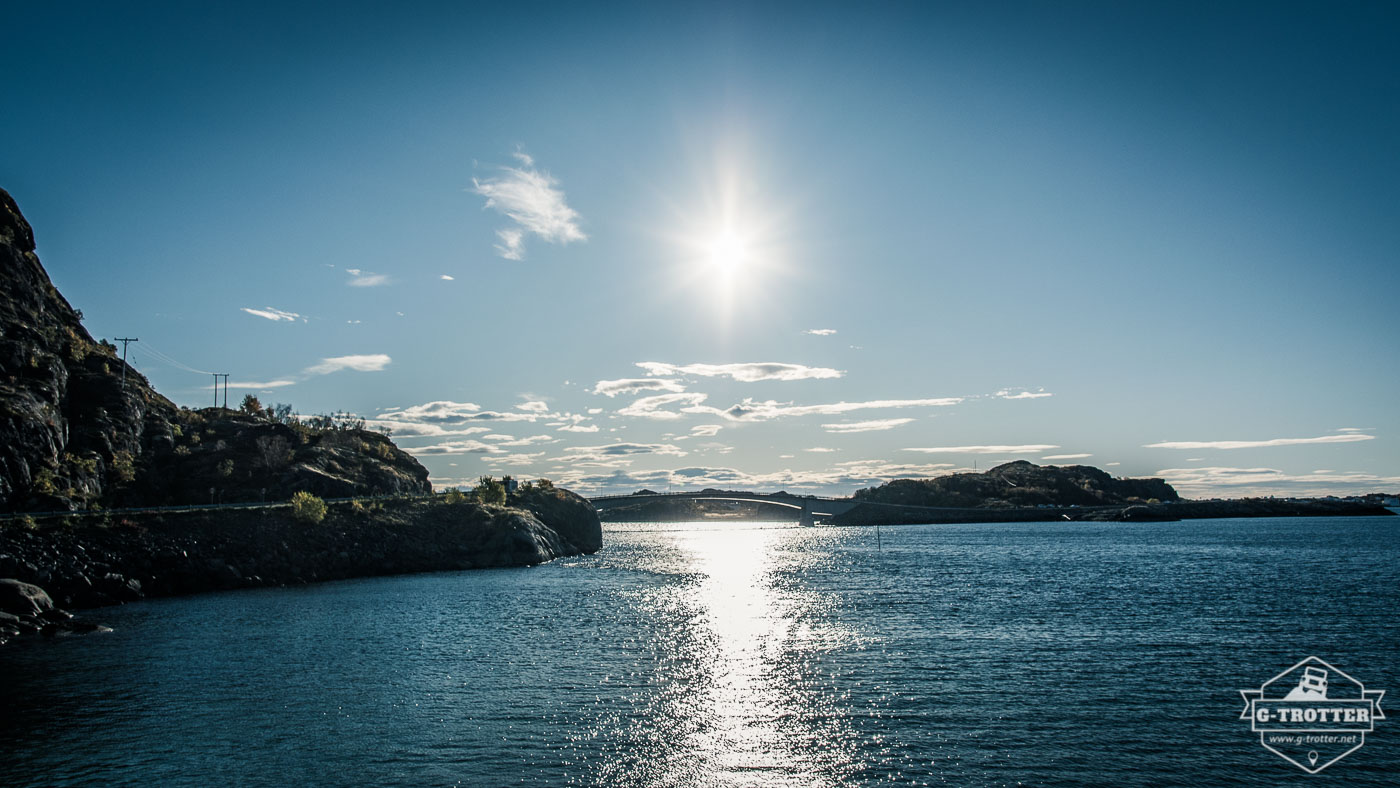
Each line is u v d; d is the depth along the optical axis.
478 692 54.31
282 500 159.25
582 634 75.12
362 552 136.38
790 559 175.62
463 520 159.88
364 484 182.62
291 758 42.56
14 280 165.50
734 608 93.25
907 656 65.38
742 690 54.81
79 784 39.56
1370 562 152.12
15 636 75.06
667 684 56.31
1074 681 57.22
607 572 139.50
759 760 42.12
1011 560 167.00
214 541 120.62
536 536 166.50
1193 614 87.38
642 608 92.69
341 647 69.06
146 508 140.25
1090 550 197.88
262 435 185.50
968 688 55.31
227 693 54.38
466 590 110.88
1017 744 44.38
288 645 70.00
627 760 42.22
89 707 51.44
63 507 119.88
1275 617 84.94
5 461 117.06
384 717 49.09
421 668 61.16
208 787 39.09
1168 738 45.44
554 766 41.41
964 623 82.19
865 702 52.00
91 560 104.88
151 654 66.62
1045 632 76.44
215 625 80.88
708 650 67.62
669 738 45.31
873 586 117.69
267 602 98.38
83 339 185.12
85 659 64.81
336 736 45.78
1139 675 58.91
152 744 44.72
